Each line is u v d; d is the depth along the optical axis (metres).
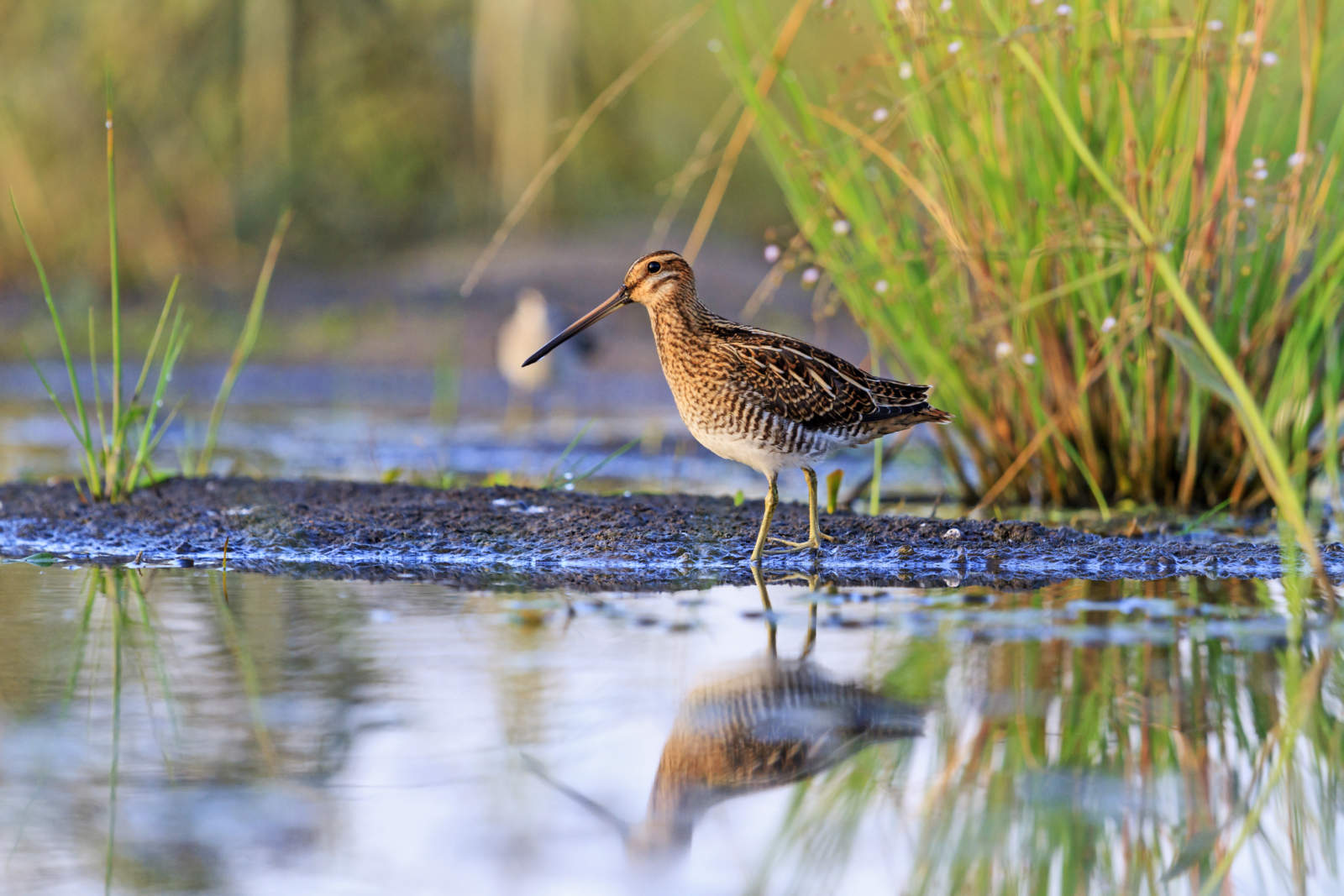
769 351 10.02
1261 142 11.72
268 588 9.04
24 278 28.83
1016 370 11.73
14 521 10.99
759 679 6.96
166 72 29.95
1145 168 10.98
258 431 18.22
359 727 6.27
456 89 32.69
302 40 31.81
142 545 10.41
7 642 7.62
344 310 27.61
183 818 5.34
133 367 24.02
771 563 9.78
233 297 28.55
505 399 21.78
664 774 5.85
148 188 29.67
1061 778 5.80
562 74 30.52
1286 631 7.85
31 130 29.03
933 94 11.63
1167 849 5.21
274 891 4.78
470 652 7.43
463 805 5.48
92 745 6.04
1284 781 5.76
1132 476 12.42
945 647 7.53
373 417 19.70
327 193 31.95
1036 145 11.39
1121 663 7.23
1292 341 11.49
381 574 9.51
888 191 12.05
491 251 11.94
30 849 5.07
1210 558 9.74
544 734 6.22
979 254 11.68
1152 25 11.21
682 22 11.90
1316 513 12.15
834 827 5.38
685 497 11.78
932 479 14.53
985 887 4.94
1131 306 11.00
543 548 10.18
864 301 12.20
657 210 32.44
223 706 6.52
